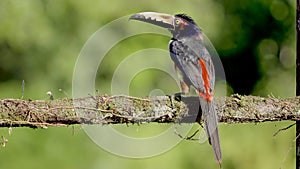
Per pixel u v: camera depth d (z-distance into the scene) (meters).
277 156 16.42
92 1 17.44
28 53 18.03
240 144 16.48
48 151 15.50
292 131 16.42
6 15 17.78
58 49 17.86
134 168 15.24
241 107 7.64
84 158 15.41
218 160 7.59
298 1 8.30
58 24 17.83
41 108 7.20
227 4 21.42
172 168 15.40
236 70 22.05
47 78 18.00
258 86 22.12
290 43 21.97
